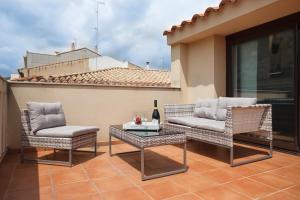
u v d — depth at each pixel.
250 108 3.26
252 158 3.44
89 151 3.94
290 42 3.77
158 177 2.73
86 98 4.45
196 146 4.36
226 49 4.93
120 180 2.65
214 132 3.30
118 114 4.73
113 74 8.82
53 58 16.33
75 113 4.37
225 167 3.08
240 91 4.73
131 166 3.16
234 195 2.24
